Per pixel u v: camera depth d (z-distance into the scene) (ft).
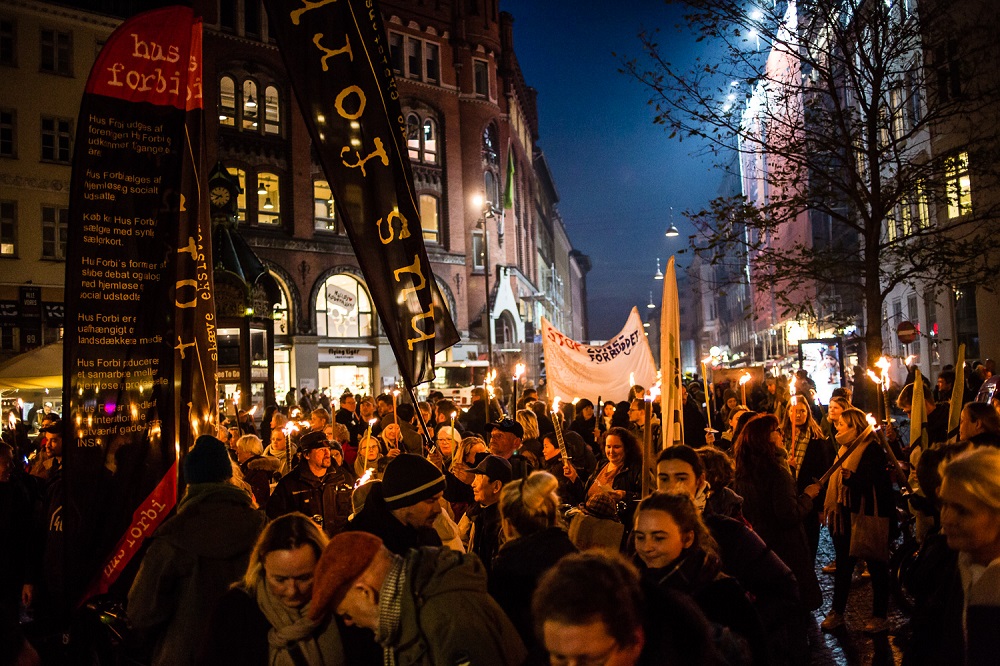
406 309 20.59
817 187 55.62
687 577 12.13
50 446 32.96
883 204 53.31
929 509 20.02
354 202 20.36
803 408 28.09
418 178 156.35
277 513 22.44
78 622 19.30
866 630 24.67
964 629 10.06
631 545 14.92
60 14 112.88
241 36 131.95
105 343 19.25
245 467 27.96
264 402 93.91
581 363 48.49
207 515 14.48
